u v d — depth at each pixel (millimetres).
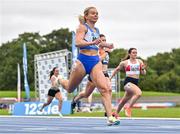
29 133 17234
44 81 47562
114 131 18578
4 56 189375
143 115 35062
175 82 194000
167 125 23562
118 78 61562
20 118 33562
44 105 36906
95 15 14391
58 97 35406
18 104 41500
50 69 47125
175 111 39625
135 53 26828
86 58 14133
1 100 90125
